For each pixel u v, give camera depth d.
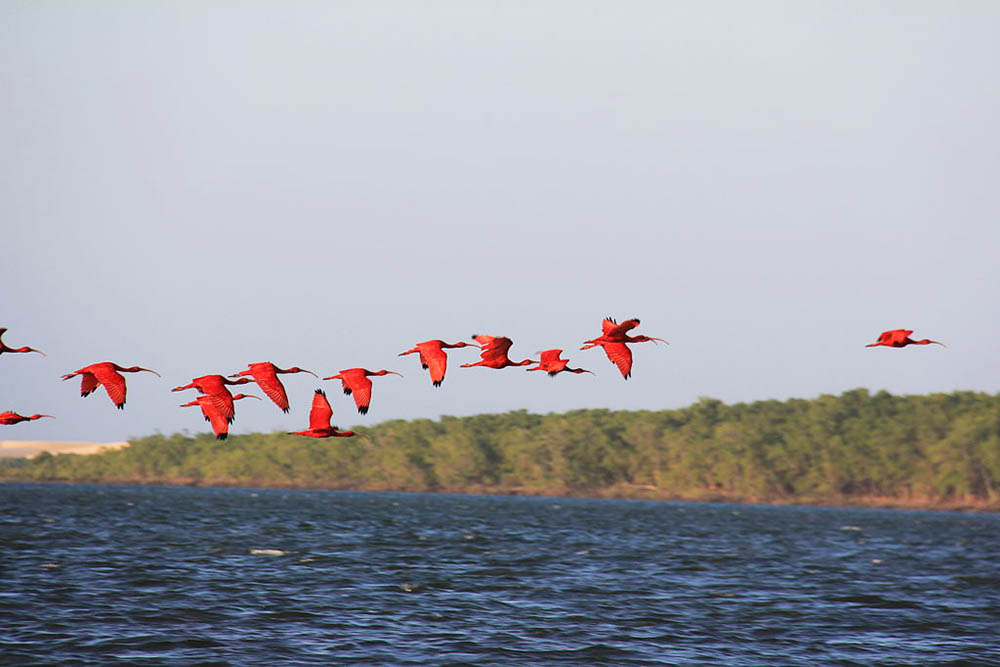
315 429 31.98
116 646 41.50
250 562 67.50
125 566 63.81
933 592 60.88
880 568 74.06
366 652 41.47
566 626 47.25
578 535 99.06
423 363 31.77
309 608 50.06
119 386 28.81
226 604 50.59
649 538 97.62
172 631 44.25
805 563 76.31
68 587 54.66
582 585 60.12
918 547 94.62
